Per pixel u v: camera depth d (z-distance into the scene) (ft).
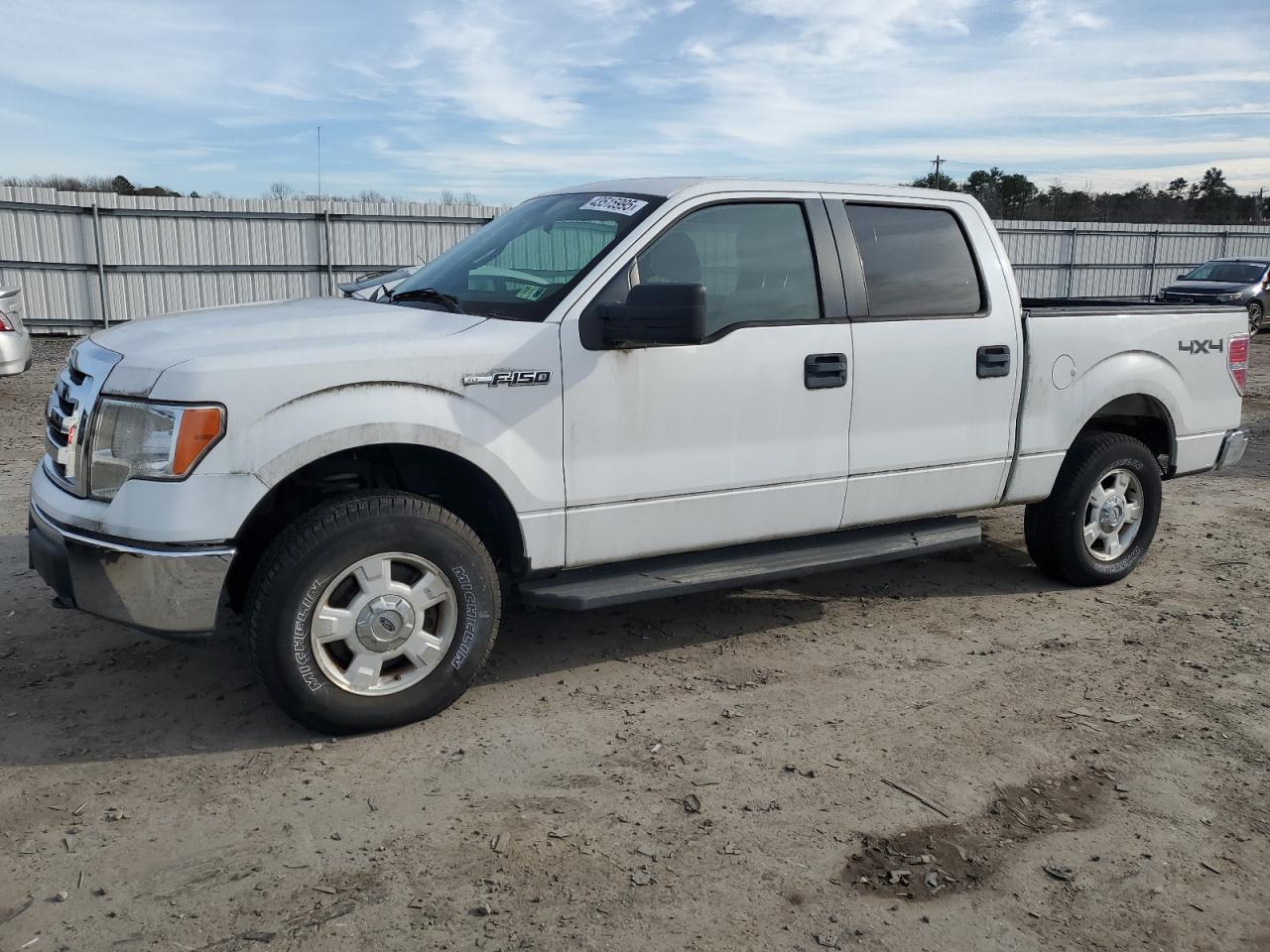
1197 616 16.97
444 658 12.35
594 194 14.74
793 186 14.83
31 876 9.23
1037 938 8.79
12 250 62.08
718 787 11.07
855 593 17.94
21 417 34.50
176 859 9.54
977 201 16.74
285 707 11.60
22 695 13.01
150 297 66.44
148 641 14.82
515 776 11.21
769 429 14.21
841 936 8.71
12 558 18.37
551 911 8.91
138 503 10.81
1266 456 31.73
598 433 12.95
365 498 11.71
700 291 11.73
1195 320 18.71
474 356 12.02
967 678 14.21
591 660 14.64
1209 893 9.46
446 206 74.23
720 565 14.33
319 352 11.29
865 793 11.02
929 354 15.49
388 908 8.89
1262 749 12.26
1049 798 11.04
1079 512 17.63
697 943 8.57
